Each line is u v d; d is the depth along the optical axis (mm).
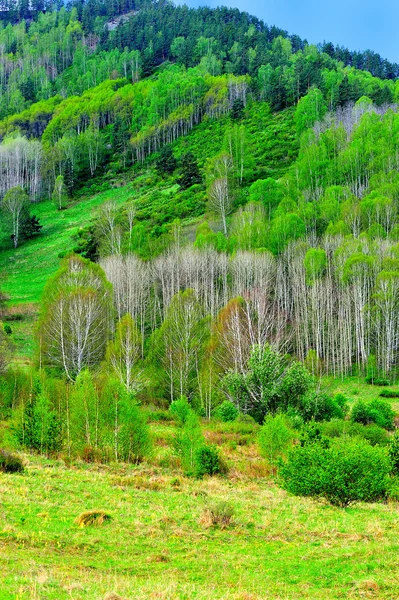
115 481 30125
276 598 15594
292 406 51625
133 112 190875
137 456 37031
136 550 19656
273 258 88938
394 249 85438
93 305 61906
